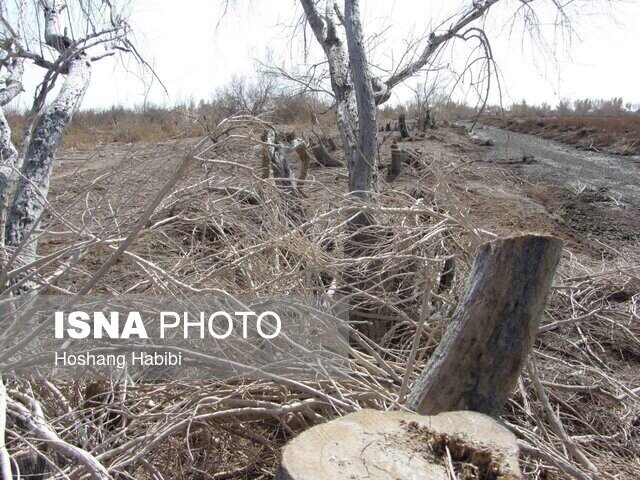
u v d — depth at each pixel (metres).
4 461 2.05
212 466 3.05
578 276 5.45
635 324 5.27
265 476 3.12
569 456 3.20
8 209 4.54
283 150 6.16
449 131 19.77
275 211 4.02
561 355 4.82
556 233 8.32
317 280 4.17
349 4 5.73
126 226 3.96
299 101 7.99
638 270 5.88
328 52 6.71
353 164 5.70
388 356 4.11
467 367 2.61
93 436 2.78
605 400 4.13
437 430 1.99
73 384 3.20
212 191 4.28
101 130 12.95
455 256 4.23
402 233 4.32
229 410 2.75
